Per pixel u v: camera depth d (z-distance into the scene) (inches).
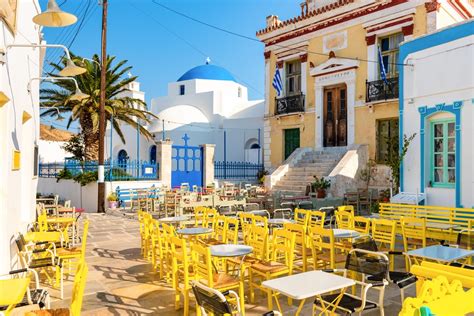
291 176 713.0
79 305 150.9
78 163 836.0
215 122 1199.6
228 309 135.6
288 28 794.8
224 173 945.5
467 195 400.2
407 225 315.0
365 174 655.1
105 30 689.6
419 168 452.4
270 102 843.4
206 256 191.9
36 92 394.0
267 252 245.9
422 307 111.7
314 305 178.4
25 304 175.3
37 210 417.4
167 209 585.9
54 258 251.0
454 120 420.5
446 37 422.0
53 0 222.5
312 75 756.6
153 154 1168.8
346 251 283.6
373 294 239.3
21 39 274.4
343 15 704.4
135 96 1293.1
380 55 615.5
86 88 794.2
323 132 749.3
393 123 644.7
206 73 1369.3
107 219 599.2
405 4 617.3
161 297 241.3
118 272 297.1
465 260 258.7
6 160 227.1
